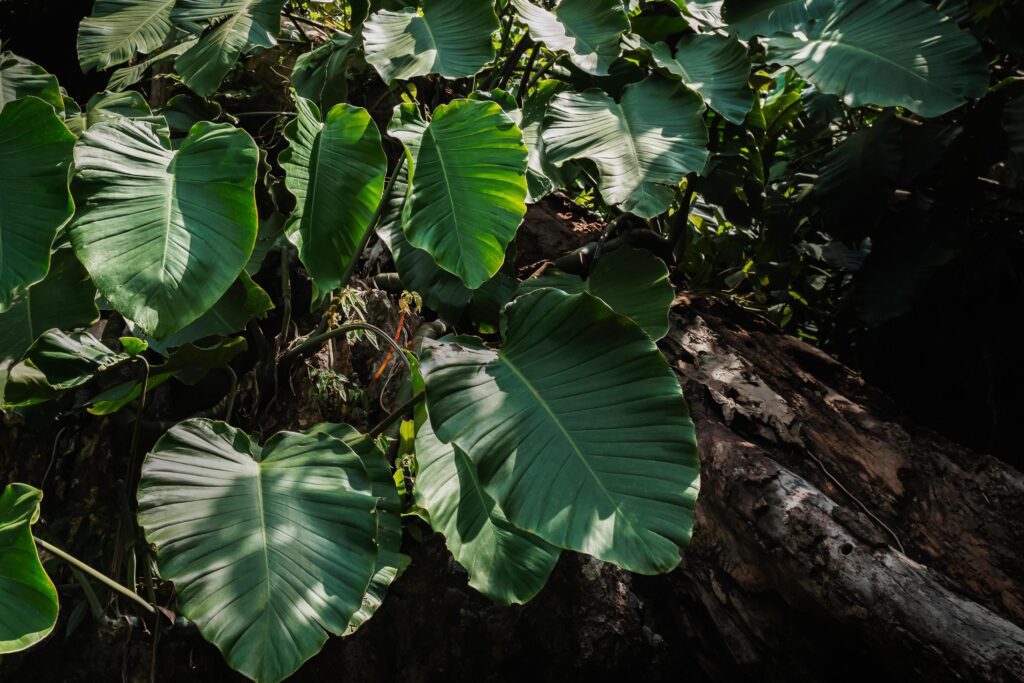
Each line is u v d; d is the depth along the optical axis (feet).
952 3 6.64
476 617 5.28
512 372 3.92
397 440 5.52
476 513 4.13
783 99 8.30
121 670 5.13
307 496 4.00
